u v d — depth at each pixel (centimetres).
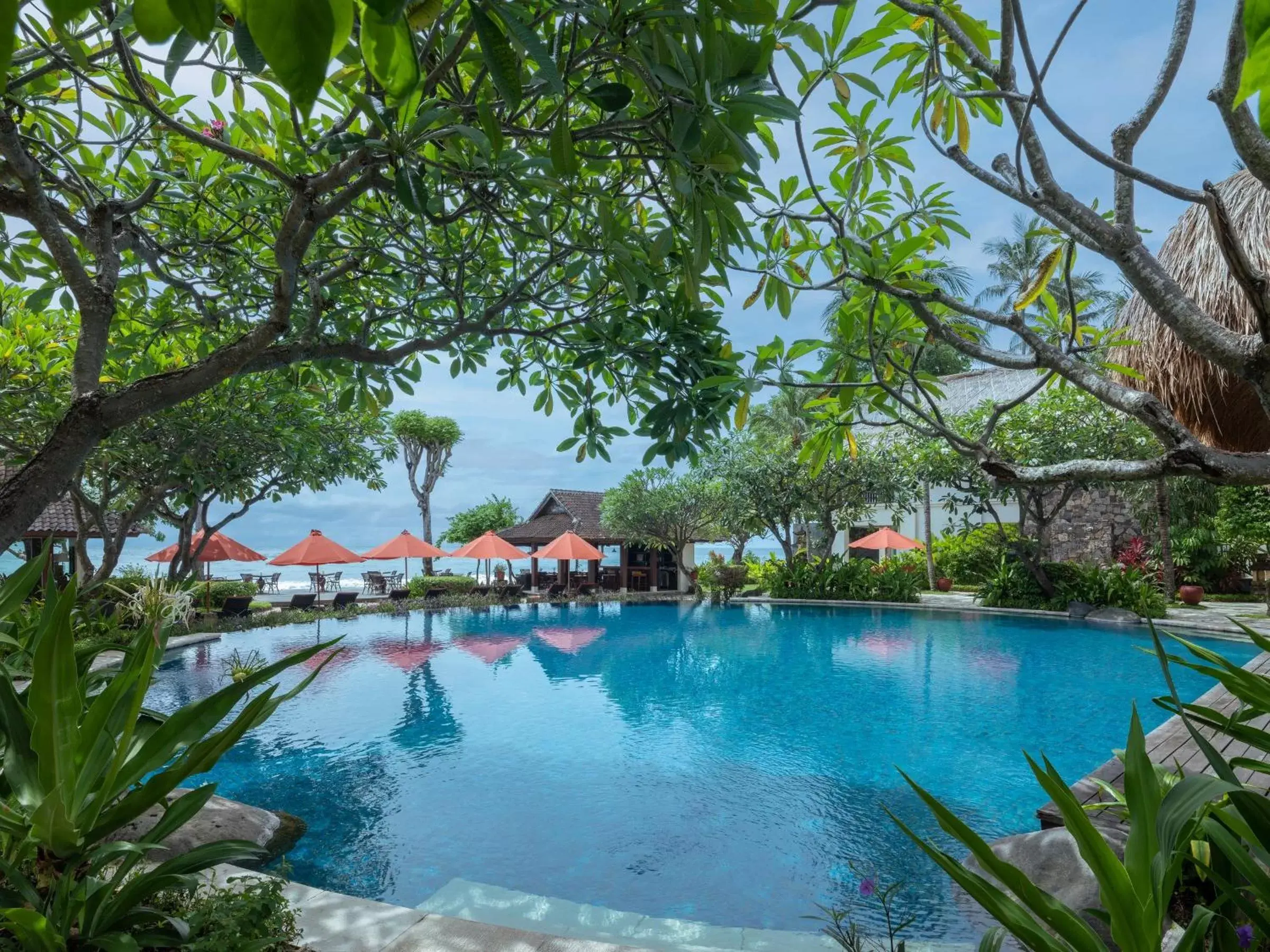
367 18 82
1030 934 136
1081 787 554
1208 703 757
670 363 393
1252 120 146
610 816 716
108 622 692
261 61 130
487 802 756
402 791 789
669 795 775
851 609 2323
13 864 222
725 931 486
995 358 235
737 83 183
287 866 406
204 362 262
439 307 507
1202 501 2319
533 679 1373
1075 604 1956
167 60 168
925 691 1229
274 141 420
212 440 1334
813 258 328
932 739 962
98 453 1241
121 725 231
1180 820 141
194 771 203
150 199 379
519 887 571
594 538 3172
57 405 1073
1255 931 181
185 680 1284
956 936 485
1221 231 149
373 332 526
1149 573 2262
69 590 190
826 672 1398
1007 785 791
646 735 1005
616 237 296
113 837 497
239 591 2559
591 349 414
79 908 211
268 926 308
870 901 541
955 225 317
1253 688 205
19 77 280
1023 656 1509
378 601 2608
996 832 668
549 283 464
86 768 207
